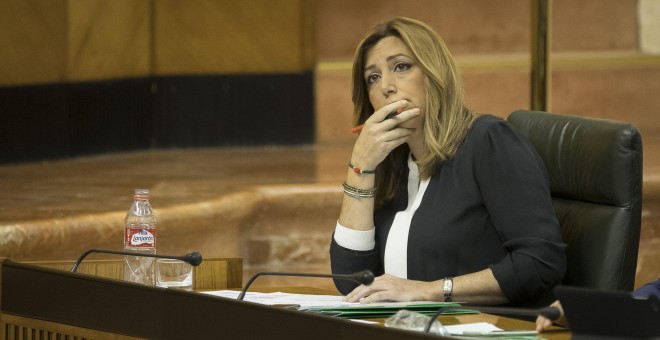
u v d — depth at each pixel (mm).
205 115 25812
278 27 26078
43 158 22547
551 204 8219
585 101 28172
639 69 28297
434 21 27891
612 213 8227
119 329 7375
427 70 8391
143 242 8547
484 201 8305
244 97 26016
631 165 8203
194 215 16000
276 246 17469
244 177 19766
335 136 26797
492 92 27734
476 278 7969
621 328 5367
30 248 14102
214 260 8648
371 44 8703
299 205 17672
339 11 27031
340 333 6137
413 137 8633
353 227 8703
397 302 7684
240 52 25953
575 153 8578
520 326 7027
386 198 8898
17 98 21875
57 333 7781
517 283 7938
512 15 28172
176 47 25594
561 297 5516
